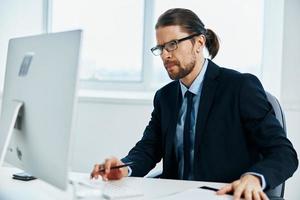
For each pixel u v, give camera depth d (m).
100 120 2.51
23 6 2.68
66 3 2.76
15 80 1.05
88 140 2.54
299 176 2.24
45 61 0.92
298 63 2.21
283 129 1.33
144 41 2.67
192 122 1.42
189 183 1.20
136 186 1.15
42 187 1.16
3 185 1.18
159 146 1.58
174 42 1.35
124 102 2.46
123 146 2.50
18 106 0.98
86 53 2.75
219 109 1.38
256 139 1.32
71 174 1.30
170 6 2.60
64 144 0.83
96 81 2.78
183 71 1.39
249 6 2.49
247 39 2.50
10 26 2.64
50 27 2.78
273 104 1.44
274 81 2.40
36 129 0.93
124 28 2.71
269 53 2.43
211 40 1.51
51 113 0.87
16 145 1.03
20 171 1.34
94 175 1.23
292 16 2.20
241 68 2.52
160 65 2.69
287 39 2.21
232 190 1.05
